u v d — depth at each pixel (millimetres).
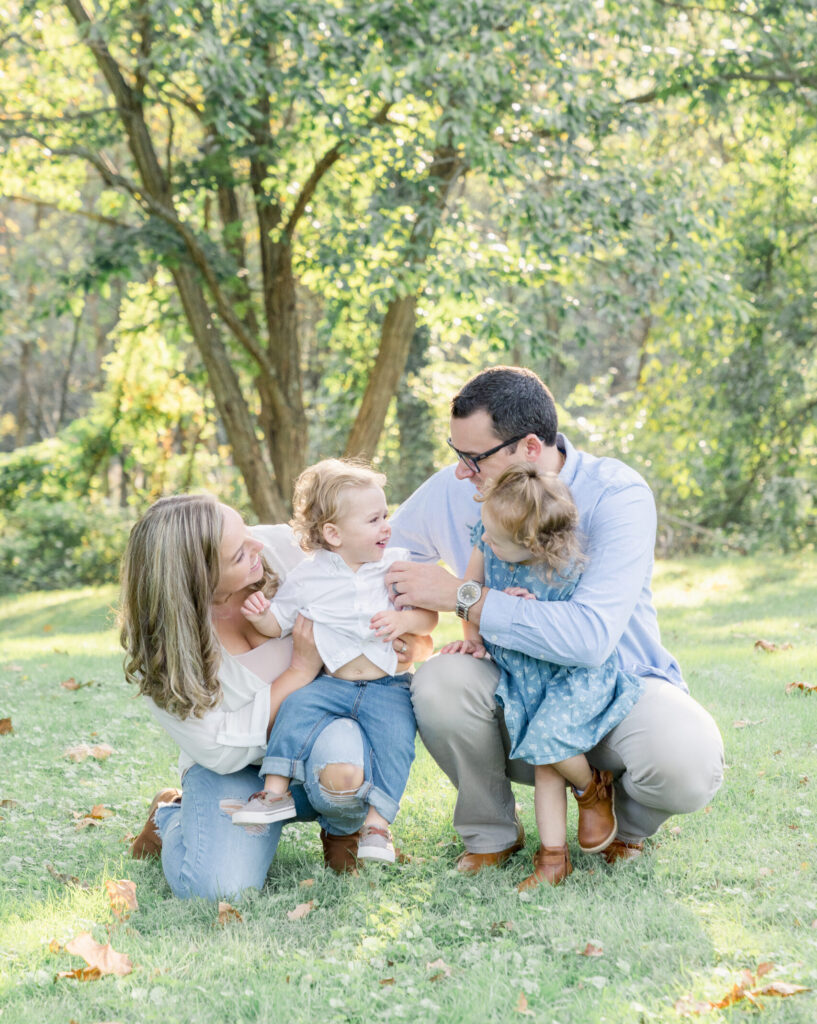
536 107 10648
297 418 14383
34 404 35031
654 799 3031
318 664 3166
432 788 4070
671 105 13930
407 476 18953
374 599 3186
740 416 15180
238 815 2945
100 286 13031
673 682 3232
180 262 12969
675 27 12805
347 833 3197
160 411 19469
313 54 9812
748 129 13664
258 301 16484
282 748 3008
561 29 10305
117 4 11203
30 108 13703
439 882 3043
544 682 3072
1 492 20016
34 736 5098
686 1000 2193
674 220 11016
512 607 3012
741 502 16422
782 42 11805
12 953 2619
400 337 12953
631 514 3156
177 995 2338
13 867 3287
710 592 10898
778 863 3098
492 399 3129
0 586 18516
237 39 10477
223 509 3027
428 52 9836
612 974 2406
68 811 3904
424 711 3102
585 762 3041
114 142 13570
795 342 14898
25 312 16828
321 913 2832
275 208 14008
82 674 7035
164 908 2914
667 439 16031
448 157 12008
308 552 3309
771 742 4473
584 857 3234
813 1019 2111
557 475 3236
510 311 11344
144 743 4984
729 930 2588
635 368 20344
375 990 2342
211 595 2959
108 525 19344
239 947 2568
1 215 22953
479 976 2379
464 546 3605
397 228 10883
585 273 12773
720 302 11523
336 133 10664
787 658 6496
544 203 10648
